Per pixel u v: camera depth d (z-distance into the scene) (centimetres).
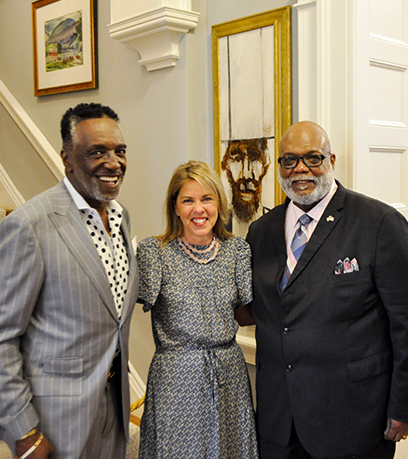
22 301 139
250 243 201
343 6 220
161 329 184
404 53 244
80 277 148
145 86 301
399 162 251
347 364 169
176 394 178
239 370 188
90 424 149
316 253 175
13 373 140
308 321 172
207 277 185
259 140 258
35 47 380
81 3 337
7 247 138
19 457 141
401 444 252
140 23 271
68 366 148
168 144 290
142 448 184
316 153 173
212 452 178
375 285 170
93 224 158
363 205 176
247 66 261
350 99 222
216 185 186
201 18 280
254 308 192
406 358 165
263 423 188
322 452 170
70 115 153
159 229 301
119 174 155
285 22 241
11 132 408
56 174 370
